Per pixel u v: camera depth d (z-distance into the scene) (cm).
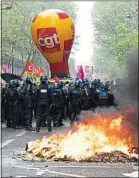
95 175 850
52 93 2045
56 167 938
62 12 2812
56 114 2080
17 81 2056
